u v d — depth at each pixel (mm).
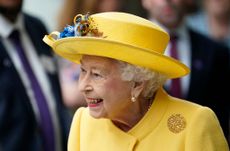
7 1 10641
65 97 11500
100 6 11914
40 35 11234
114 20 6137
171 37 11820
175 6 11742
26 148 10406
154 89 6414
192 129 6301
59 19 12148
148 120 6441
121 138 6473
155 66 6168
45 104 10734
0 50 10586
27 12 12281
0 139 10281
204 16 15594
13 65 10578
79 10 11977
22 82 10570
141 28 6145
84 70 6289
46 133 10656
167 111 6457
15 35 10805
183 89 11445
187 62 11758
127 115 6469
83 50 6098
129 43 6129
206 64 11750
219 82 11797
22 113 10422
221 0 15586
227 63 11945
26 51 10875
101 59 6145
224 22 15789
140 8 12758
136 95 6297
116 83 6211
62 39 6055
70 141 6789
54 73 11125
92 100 6301
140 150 6398
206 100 11672
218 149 6324
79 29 6148
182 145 6316
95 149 6574
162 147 6355
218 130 6379
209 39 11977
